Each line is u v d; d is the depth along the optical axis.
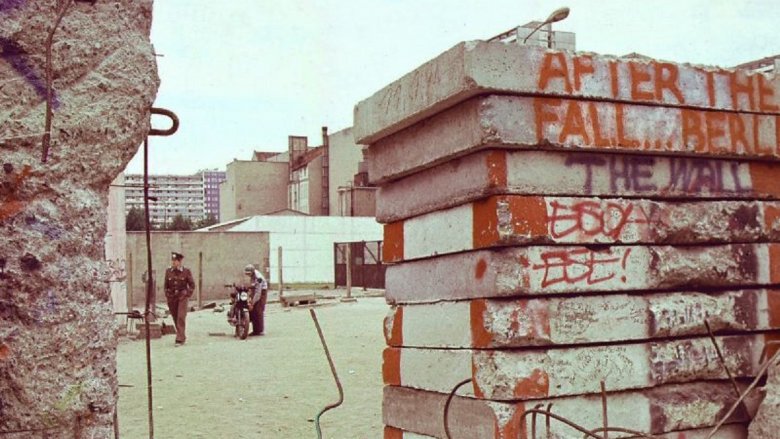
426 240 4.50
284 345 14.91
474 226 4.05
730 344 4.38
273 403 8.93
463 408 4.10
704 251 4.36
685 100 4.30
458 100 4.02
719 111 4.42
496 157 3.92
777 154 4.56
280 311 24.72
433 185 4.43
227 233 36.09
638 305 4.16
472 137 3.94
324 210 64.81
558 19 5.65
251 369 11.71
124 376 11.13
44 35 2.51
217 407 8.73
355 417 8.06
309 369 11.56
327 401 8.98
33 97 2.48
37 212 2.44
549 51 3.99
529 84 3.93
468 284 4.10
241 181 70.25
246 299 16.69
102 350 2.55
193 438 7.25
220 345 15.20
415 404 4.54
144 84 2.68
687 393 4.23
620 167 4.18
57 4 2.54
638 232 4.17
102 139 2.57
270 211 70.69
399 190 4.80
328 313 23.16
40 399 2.41
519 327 3.89
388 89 4.64
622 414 4.07
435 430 4.35
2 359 2.37
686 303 4.26
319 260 47.78
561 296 4.02
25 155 2.44
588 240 4.04
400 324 4.72
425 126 4.41
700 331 4.29
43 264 2.43
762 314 4.46
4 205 2.41
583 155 4.10
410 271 4.68
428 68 4.20
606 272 4.08
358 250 40.06
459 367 4.13
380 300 29.38
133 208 58.84
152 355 13.70
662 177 4.29
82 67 2.56
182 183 136.50
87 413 2.49
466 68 3.84
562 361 3.96
